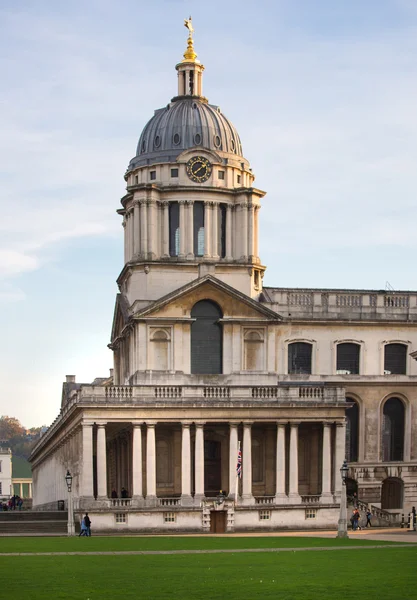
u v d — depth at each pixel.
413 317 99.94
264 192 101.69
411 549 56.44
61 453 112.94
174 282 97.94
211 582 38.19
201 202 99.69
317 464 93.38
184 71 106.50
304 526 87.69
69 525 78.56
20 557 51.56
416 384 98.88
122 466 98.94
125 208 103.38
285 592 35.06
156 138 102.62
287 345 97.44
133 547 59.91
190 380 92.94
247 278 98.75
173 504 86.38
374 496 96.56
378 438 97.75
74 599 33.38
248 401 88.62
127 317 97.00
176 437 91.94
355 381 97.69
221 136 103.50
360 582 37.84
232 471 88.00
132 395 87.19
